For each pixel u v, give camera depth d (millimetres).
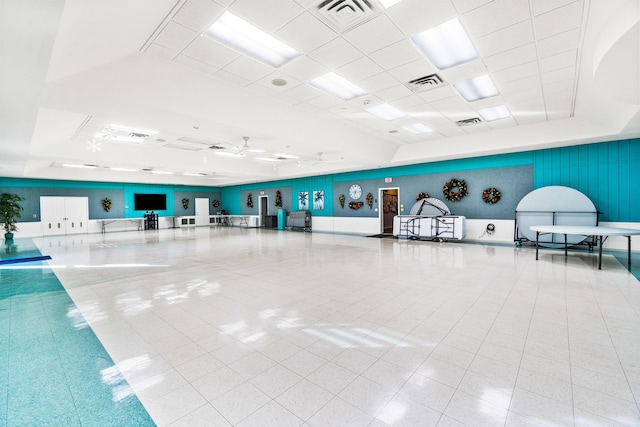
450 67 4984
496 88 5848
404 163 11734
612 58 3533
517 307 3930
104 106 5082
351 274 5891
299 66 4887
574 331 3186
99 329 3389
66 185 15203
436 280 5348
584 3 3410
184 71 4938
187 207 19891
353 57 4629
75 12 2676
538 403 2057
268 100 6367
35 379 2424
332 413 1987
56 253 8961
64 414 2008
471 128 8680
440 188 11242
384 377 2398
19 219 13844
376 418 1935
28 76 3635
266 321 3576
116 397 2184
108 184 16531
